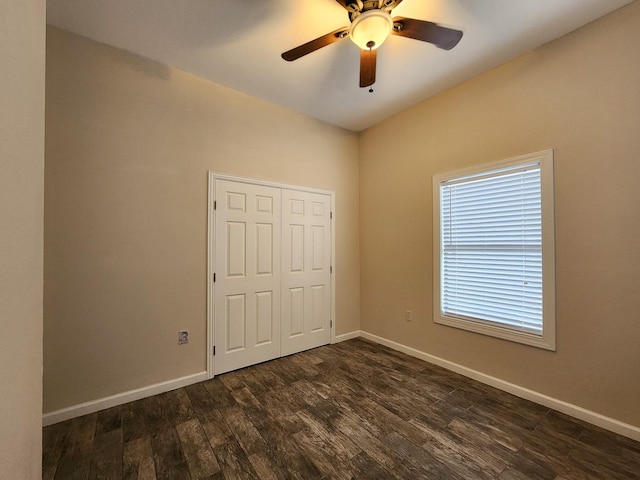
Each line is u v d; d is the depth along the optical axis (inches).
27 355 27.3
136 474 60.5
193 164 102.3
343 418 79.9
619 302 72.9
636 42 70.4
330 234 142.7
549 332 84.6
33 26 28.0
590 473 60.3
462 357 107.6
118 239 88.2
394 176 134.9
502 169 96.2
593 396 76.7
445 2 71.5
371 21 64.6
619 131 72.9
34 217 29.7
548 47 85.6
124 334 88.7
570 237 81.1
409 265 128.0
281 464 63.1
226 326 108.9
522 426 75.9
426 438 71.5
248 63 96.5
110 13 74.8
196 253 102.3
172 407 85.5
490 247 100.0
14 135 23.4
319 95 116.9
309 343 133.6
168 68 97.7
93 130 84.7
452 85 109.7
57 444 69.2
